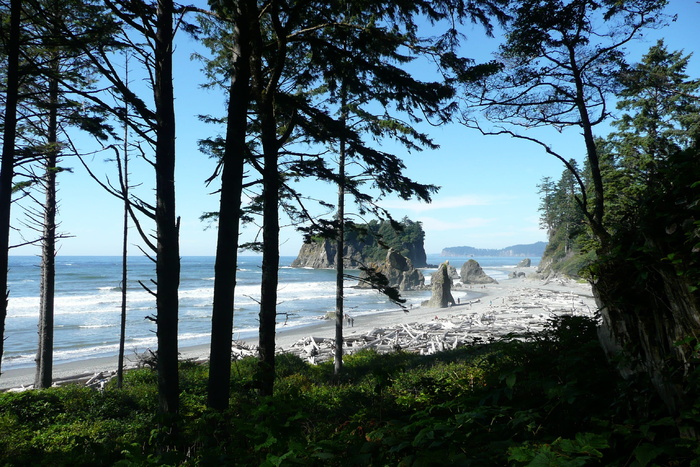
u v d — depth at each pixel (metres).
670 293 2.81
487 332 29.25
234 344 26.44
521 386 3.83
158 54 8.77
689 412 2.28
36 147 12.09
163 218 8.59
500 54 11.12
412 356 19.88
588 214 6.41
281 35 9.56
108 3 7.77
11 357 26.88
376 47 10.50
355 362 19.77
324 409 7.38
